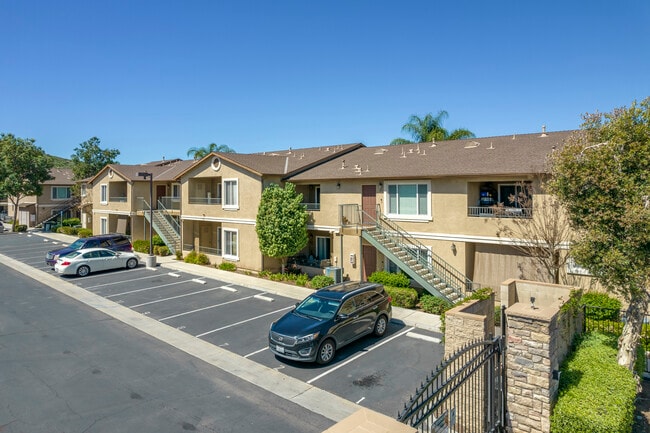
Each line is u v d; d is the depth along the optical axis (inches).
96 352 525.3
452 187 759.1
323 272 958.4
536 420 296.0
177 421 368.8
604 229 358.3
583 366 349.4
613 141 358.3
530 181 684.7
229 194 1095.6
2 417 373.4
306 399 408.2
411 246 809.5
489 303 462.3
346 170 951.6
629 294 401.1
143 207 1482.5
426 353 522.3
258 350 535.2
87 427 359.3
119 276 1002.1
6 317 673.0
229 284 914.7
